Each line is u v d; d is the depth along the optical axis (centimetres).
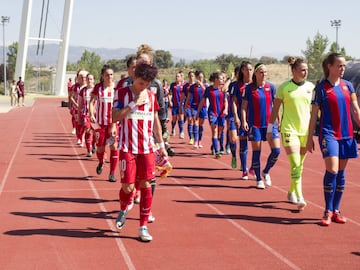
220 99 1260
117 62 10888
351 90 677
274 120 792
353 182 978
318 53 5794
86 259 542
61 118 2761
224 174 1048
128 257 549
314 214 732
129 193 608
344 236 629
